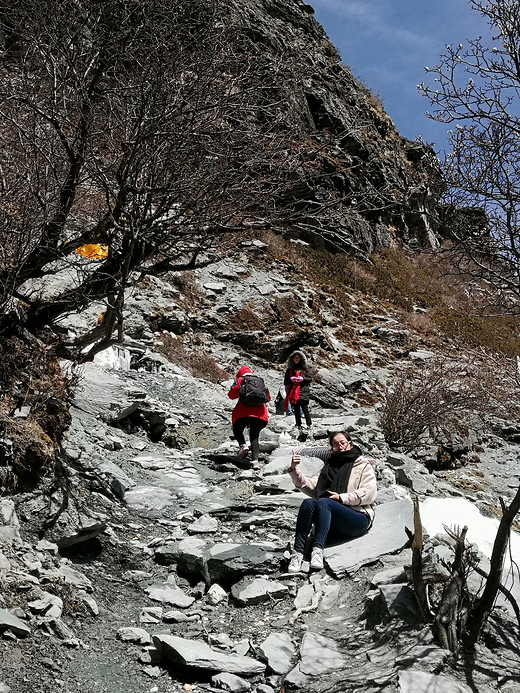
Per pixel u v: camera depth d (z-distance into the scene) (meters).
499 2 5.91
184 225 6.55
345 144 20.92
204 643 4.60
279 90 7.07
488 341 22.20
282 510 6.98
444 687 3.73
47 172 6.10
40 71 6.58
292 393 11.28
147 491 7.08
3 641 4.14
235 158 6.43
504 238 6.01
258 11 20.83
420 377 14.84
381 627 4.52
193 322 16.39
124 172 6.16
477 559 5.03
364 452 10.30
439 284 24.95
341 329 19.30
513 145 5.96
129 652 4.48
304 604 5.08
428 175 6.30
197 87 6.16
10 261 6.16
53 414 6.89
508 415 14.16
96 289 6.76
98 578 5.51
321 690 4.00
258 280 19.09
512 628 4.45
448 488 9.73
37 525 5.66
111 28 6.54
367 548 5.67
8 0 6.72
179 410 10.56
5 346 6.57
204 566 5.59
